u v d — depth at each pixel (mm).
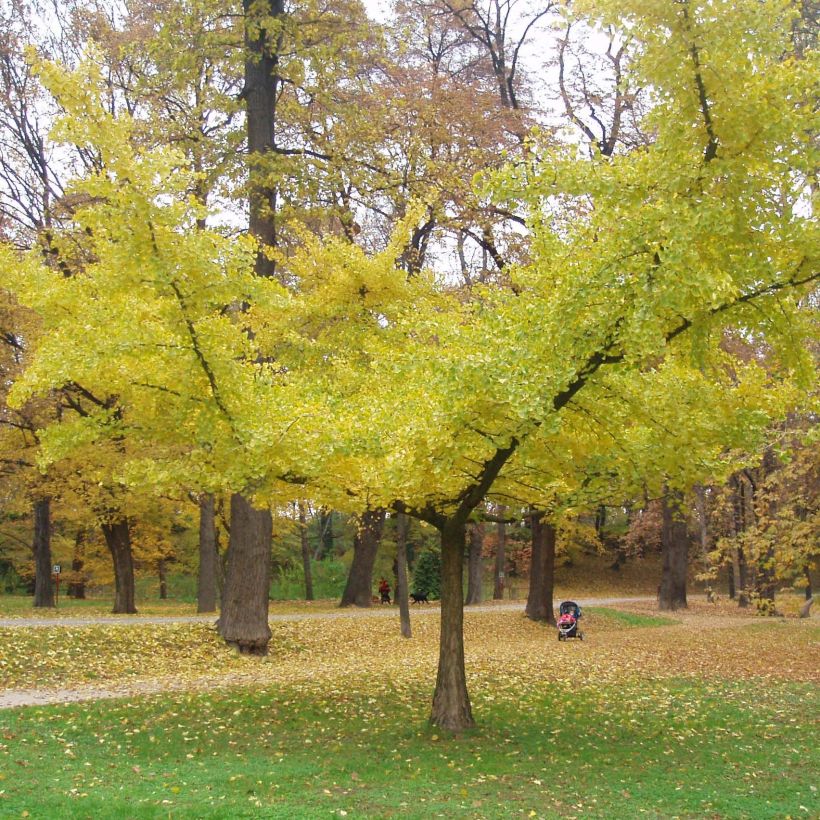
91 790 6316
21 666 12398
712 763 7773
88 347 7309
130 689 11406
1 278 9000
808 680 12836
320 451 6988
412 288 11359
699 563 42062
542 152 7031
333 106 14586
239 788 6555
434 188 12453
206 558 23797
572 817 6043
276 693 10914
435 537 38594
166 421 8156
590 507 9891
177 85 14836
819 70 6488
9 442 20266
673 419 7703
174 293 7367
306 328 11477
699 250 6902
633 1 6355
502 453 7789
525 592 42469
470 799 6441
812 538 14734
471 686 12023
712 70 6418
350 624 20203
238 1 14617
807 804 6500
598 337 6820
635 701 10953
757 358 13797
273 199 15531
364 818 5797
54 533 32406
